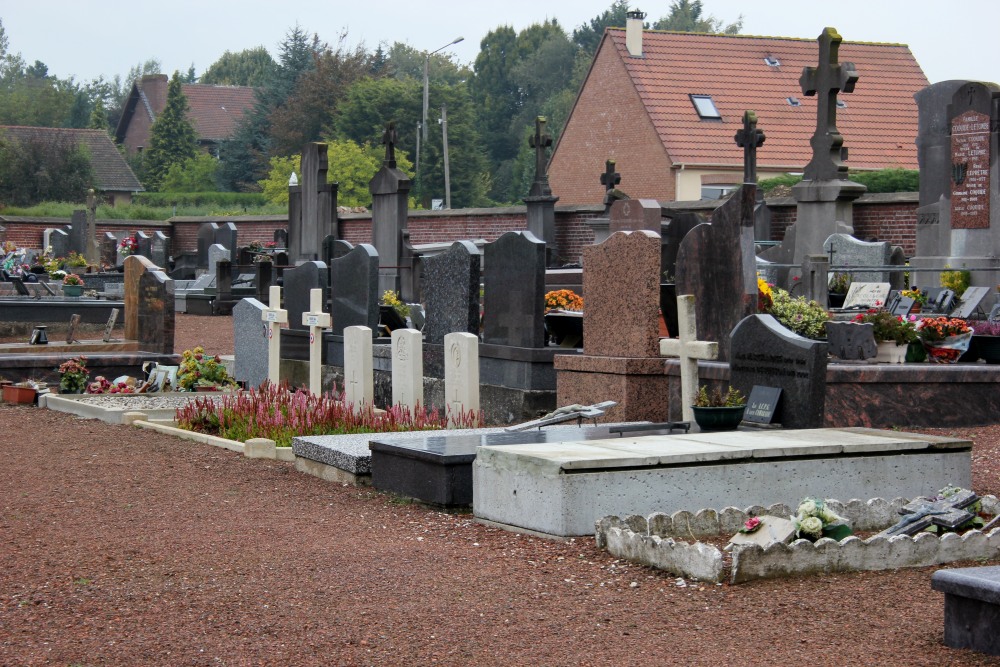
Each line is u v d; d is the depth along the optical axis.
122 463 10.40
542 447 7.86
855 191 21.66
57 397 14.25
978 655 5.13
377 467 9.05
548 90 91.19
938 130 20.77
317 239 28.22
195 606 5.91
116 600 6.04
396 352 12.00
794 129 42.50
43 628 5.61
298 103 72.44
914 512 7.16
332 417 11.27
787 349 9.04
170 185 73.69
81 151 64.25
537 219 29.81
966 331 12.18
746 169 22.20
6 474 9.84
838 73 21.64
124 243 37.31
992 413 11.45
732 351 9.56
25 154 62.56
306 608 5.87
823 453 7.85
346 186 57.59
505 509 7.69
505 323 13.20
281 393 12.52
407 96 68.06
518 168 74.44
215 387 15.21
